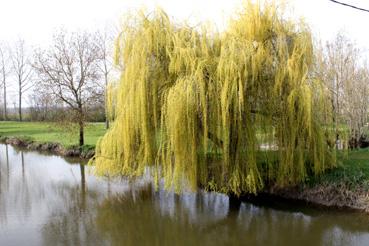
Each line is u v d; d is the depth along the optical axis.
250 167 12.48
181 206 13.73
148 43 12.59
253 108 12.62
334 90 19.03
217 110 12.01
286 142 12.50
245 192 14.01
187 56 12.09
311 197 12.94
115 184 17.45
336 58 20.45
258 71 12.27
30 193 16.42
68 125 25.30
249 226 11.64
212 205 13.72
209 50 12.75
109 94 14.07
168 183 12.33
